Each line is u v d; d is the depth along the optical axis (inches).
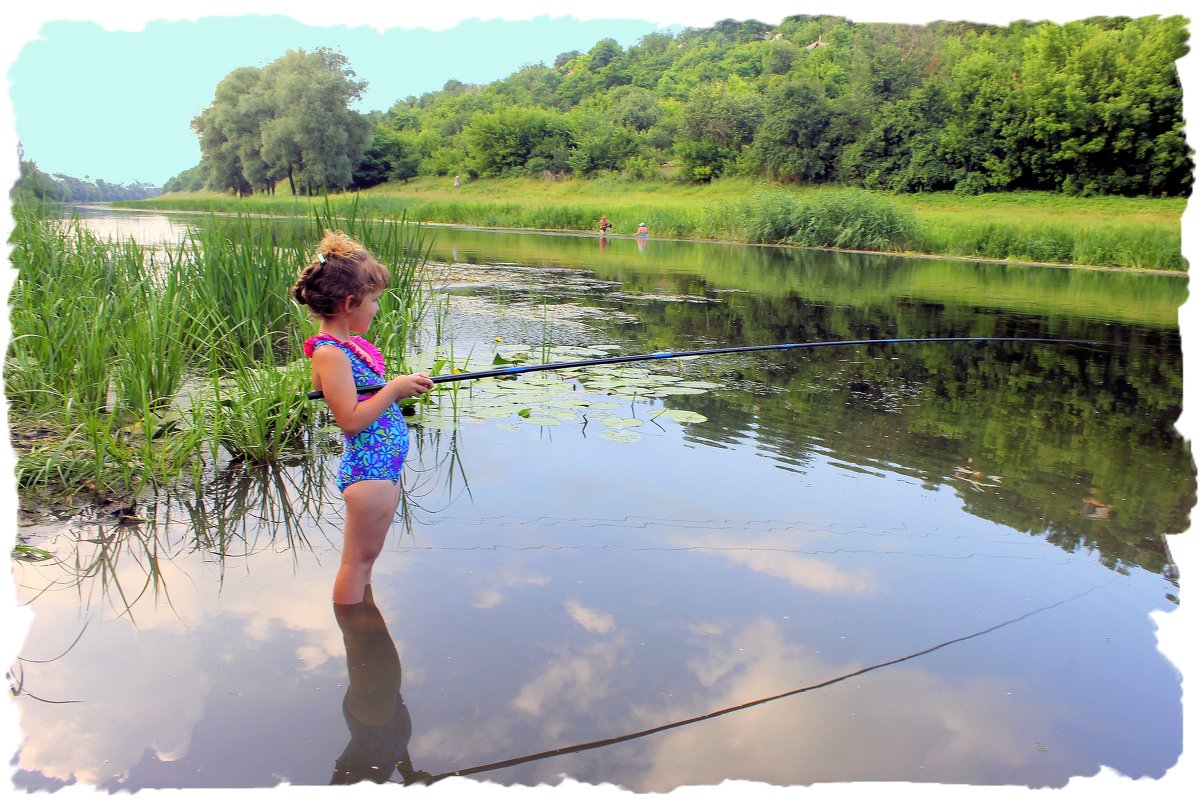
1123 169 960.3
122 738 72.6
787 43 1753.2
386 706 77.8
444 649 87.4
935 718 79.9
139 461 136.2
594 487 134.9
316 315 101.0
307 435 159.0
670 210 966.4
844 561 112.0
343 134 1343.5
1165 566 113.9
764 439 164.6
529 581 102.7
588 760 71.5
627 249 691.4
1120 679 87.5
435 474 138.9
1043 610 101.1
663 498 131.2
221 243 221.6
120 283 196.4
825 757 73.5
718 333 276.1
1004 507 133.3
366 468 96.0
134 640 87.8
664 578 104.9
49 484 127.5
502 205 1104.2
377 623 92.1
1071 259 656.4
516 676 83.1
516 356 227.0
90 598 96.3
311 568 105.3
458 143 1900.8
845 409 189.9
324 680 81.5
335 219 253.8
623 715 77.9
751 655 88.8
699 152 1428.4
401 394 98.7
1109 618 99.8
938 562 113.0
